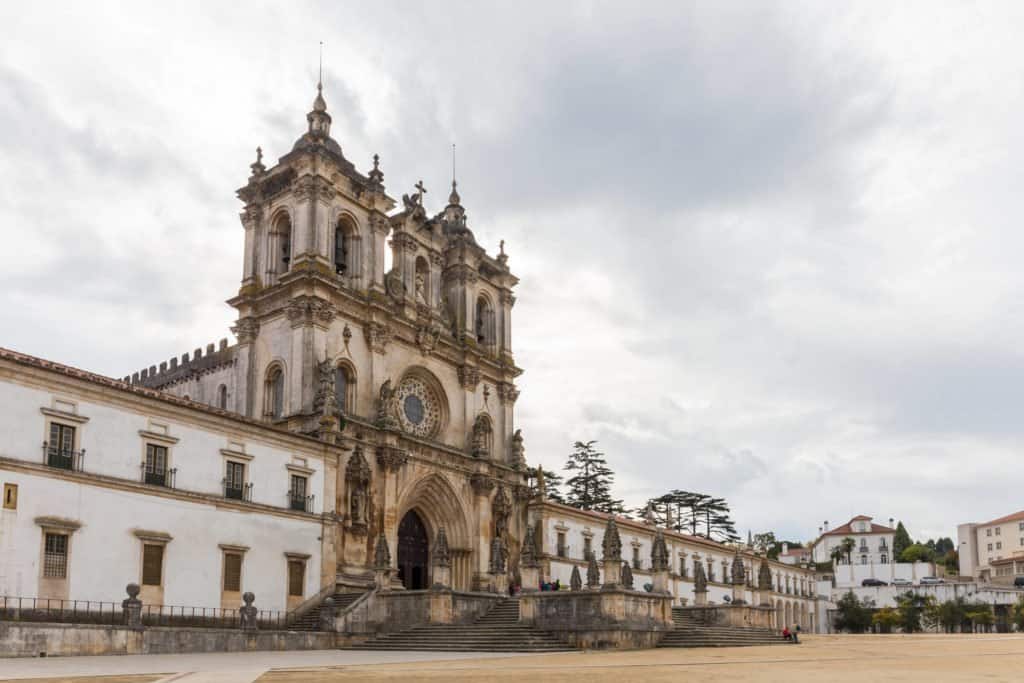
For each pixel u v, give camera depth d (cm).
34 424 3884
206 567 4553
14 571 3688
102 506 4084
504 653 4184
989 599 14750
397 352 6675
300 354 5884
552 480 13300
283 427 5791
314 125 6662
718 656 3850
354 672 2623
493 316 7975
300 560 5147
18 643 3247
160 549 4338
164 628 3797
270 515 4997
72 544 3928
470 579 6781
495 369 7788
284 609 4984
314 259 6047
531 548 5659
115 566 4097
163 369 7231
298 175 6278
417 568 6631
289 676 2427
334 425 5634
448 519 6800
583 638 4650
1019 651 4634
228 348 6594
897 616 13712
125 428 4288
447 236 7750
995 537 19988
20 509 3747
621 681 2270
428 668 2858
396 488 6153
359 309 6359
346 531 5647
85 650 3462
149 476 4372
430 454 6612
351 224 6569
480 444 7206
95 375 4200
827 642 6209
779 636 6019
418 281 7194
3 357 3788
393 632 5019
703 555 10812
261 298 6209
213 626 4522
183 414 4594
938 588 14838
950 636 8812
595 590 4700
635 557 9381
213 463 4725
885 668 3011
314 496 5359
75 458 4025
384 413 6166
